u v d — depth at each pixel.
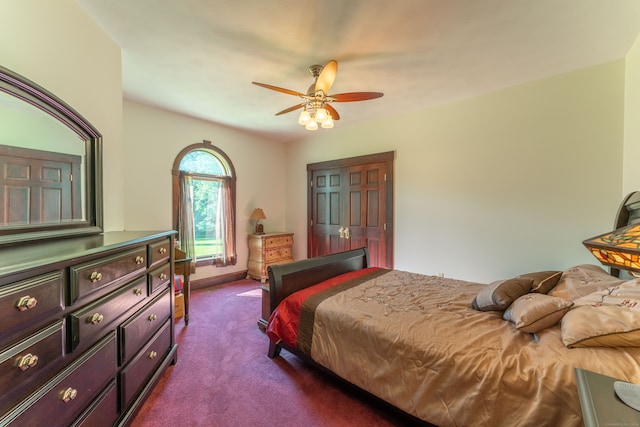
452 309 1.76
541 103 2.70
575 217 2.57
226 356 2.22
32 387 0.91
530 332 1.37
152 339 1.73
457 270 3.30
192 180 3.99
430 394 1.31
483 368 1.19
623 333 1.05
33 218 1.40
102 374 1.24
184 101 3.26
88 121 1.75
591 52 2.21
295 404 1.67
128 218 3.32
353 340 1.64
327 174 4.64
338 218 4.51
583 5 1.66
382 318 1.64
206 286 4.14
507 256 2.96
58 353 1.00
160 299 1.85
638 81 2.08
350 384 1.73
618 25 1.86
